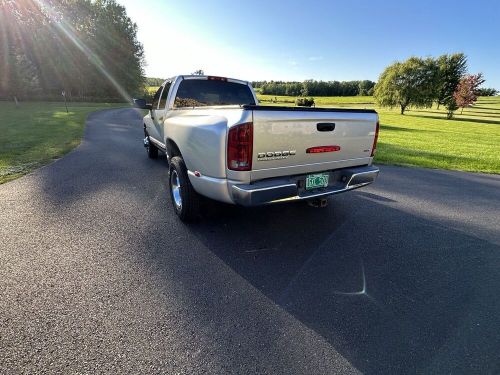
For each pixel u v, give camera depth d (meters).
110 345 1.82
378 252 3.19
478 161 9.22
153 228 3.56
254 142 2.60
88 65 48.53
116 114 25.08
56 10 45.69
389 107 59.19
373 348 1.88
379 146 12.14
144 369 1.66
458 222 4.10
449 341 1.95
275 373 1.67
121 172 6.16
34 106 32.34
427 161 9.01
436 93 53.47
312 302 2.32
